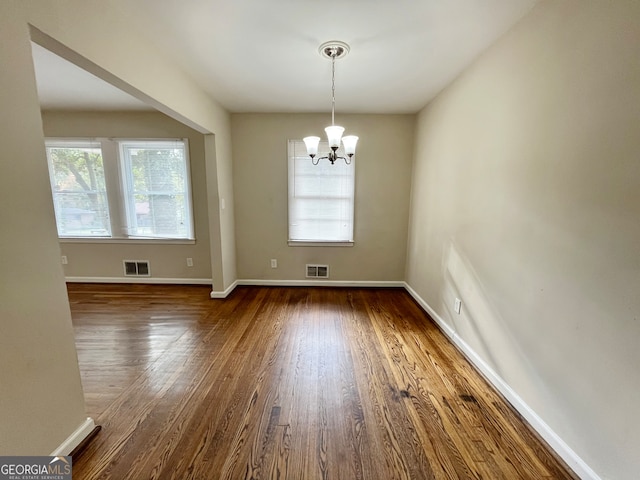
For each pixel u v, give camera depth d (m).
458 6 1.58
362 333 2.66
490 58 1.97
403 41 1.92
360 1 1.54
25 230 1.14
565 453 1.36
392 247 3.91
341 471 1.31
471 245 2.22
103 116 3.62
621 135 1.10
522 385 1.66
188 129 3.67
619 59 1.10
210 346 2.40
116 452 1.39
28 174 1.14
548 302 1.47
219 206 3.32
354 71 2.39
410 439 1.49
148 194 3.82
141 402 1.74
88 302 3.37
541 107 1.51
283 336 2.59
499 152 1.88
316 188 3.78
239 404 1.73
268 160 3.72
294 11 1.62
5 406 1.09
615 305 1.13
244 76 2.50
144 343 2.45
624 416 1.10
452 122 2.56
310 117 3.62
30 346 1.17
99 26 1.47
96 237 3.89
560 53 1.38
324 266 3.96
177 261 3.97
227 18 1.69
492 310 1.95
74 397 1.38
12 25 1.06
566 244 1.36
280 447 1.43
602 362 1.19
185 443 1.45
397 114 3.61
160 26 1.76
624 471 1.11
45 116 3.61
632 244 1.07
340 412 1.67
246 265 3.96
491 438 1.50
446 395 1.83
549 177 1.46
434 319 2.94
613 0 1.12
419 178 3.43
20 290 1.12
